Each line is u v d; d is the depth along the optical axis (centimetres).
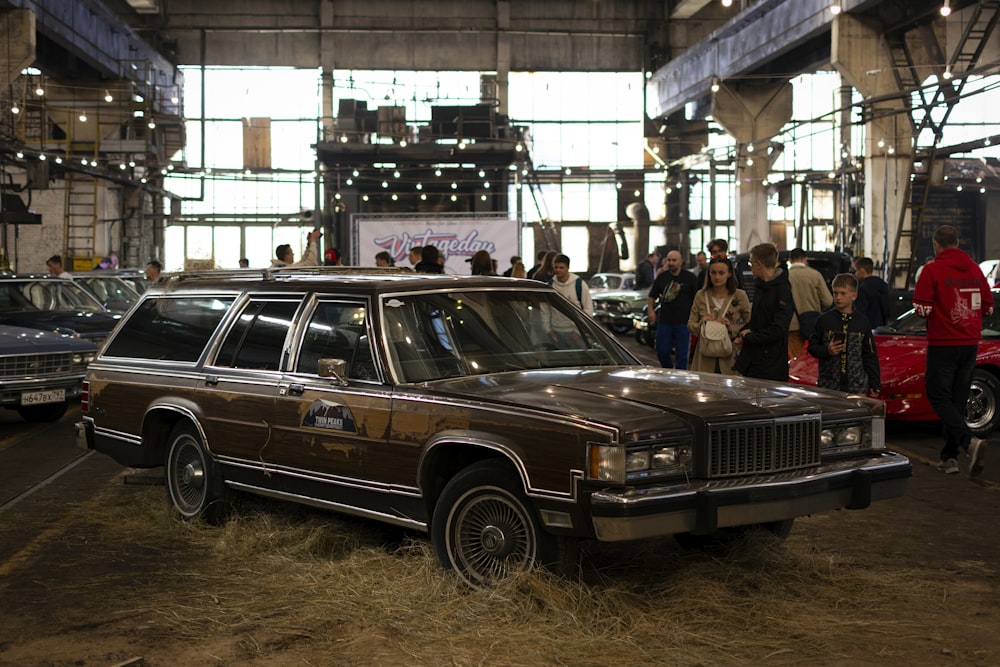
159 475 859
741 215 3866
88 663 462
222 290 714
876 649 470
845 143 3103
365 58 4681
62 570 610
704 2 4372
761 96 3831
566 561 514
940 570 594
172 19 4641
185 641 488
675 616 506
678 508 487
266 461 644
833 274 1870
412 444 557
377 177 3734
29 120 3700
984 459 921
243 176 4612
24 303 1555
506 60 4722
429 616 507
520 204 3669
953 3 2608
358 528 669
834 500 537
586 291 1227
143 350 746
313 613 520
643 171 4481
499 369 600
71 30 3291
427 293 627
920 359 1077
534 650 467
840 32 2848
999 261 2773
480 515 539
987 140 2391
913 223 2769
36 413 1248
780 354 852
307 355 632
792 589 551
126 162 3659
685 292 1370
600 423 489
